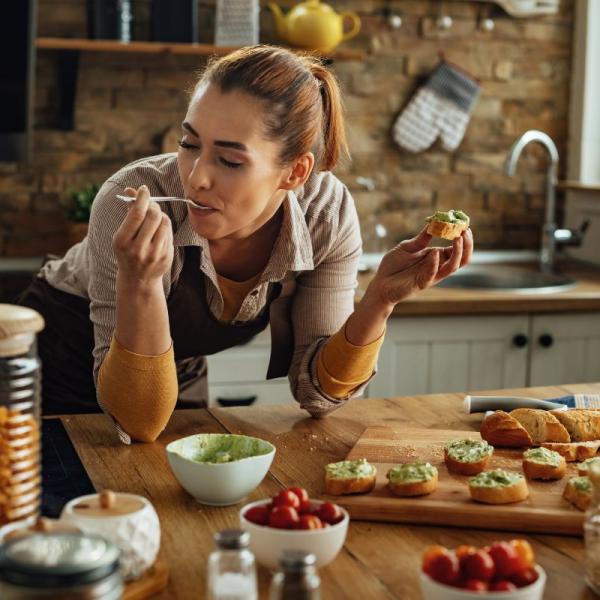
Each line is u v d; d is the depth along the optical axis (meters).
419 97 3.64
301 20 3.28
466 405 1.83
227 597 0.93
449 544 1.27
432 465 1.52
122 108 3.40
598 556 1.13
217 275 1.82
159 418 1.63
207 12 3.43
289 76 1.57
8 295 3.28
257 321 1.94
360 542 1.27
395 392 3.06
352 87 3.61
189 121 1.54
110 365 1.59
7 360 1.16
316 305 1.89
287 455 1.61
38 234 3.38
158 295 1.54
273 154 1.57
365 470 1.40
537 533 1.31
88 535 0.97
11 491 1.18
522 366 3.14
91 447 1.63
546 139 3.51
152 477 1.50
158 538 1.14
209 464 1.35
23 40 3.03
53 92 3.33
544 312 3.14
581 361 3.20
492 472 1.39
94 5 3.19
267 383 3.04
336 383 1.79
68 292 2.11
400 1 3.61
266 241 1.79
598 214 3.72
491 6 3.71
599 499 1.14
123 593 1.07
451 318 3.06
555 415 1.66
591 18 3.72
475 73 3.73
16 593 0.89
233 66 1.54
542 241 3.63
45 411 2.16
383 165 3.69
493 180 3.81
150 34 3.32
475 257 3.81
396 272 1.73
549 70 3.81
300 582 0.88
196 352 1.98
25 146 3.13
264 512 1.18
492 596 0.98
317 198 1.84
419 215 3.75
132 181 1.72
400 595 1.12
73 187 3.39
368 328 1.76
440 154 3.74
